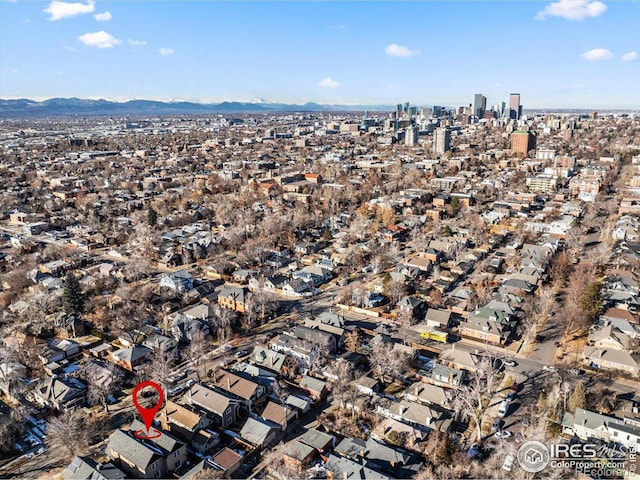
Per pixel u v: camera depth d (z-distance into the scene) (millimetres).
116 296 148250
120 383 105500
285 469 77875
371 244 192250
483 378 101625
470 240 199750
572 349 116188
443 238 198875
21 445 87500
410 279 159250
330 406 97688
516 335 124750
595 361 108188
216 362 114125
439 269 171625
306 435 85688
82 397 99750
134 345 119125
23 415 92812
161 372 104188
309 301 149625
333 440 84688
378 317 137250
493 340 121188
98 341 125625
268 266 179750
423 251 183625
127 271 166875
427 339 124188
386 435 85688
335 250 194625
